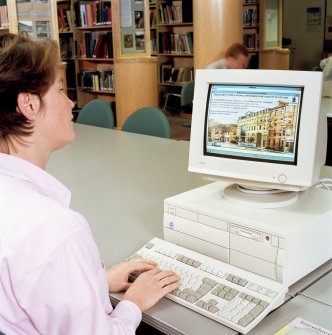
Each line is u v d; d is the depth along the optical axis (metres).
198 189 1.47
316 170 1.30
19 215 0.79
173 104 8.19
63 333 0.81
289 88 1.23
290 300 1.14
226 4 5.39
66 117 0.96
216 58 5.42
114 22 6.03
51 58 0.91
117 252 1.43
